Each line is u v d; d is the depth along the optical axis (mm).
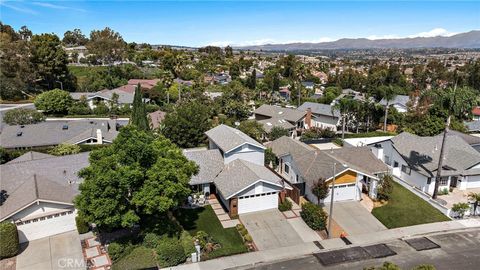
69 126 46562
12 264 20922
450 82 105812
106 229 24641
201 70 131500
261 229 26219
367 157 35312
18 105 71438
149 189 21703
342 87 115062
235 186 28234
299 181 33469
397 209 29609
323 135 55875
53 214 23984
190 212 28641
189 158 32281
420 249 23812
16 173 26625
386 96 59344
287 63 142875
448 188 33594
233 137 35094
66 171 28156
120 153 22156
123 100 72250
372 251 23516
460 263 22219
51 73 84750
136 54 143375
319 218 26016
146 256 21984
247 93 77812
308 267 21719
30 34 147000
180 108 50125
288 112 63156
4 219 22250
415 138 39031
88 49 119625
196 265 21641
